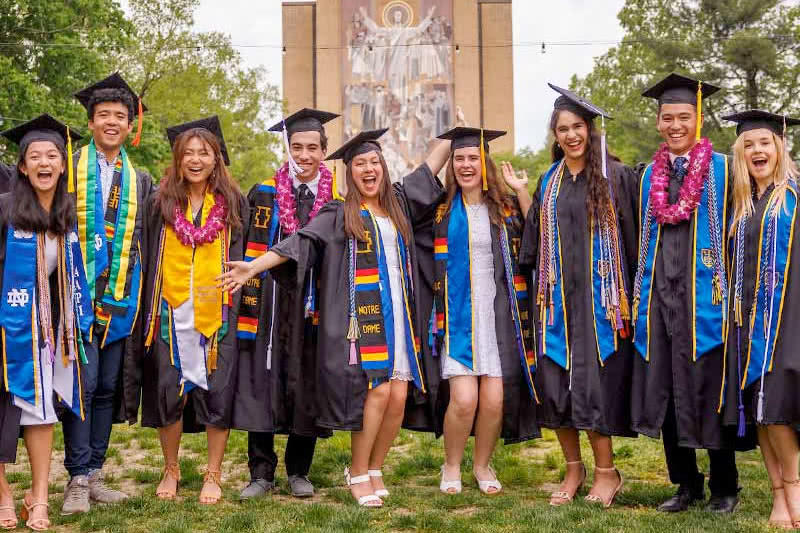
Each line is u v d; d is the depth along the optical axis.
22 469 6.61
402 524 4.82
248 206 5.71
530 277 5.73
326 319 5.26
